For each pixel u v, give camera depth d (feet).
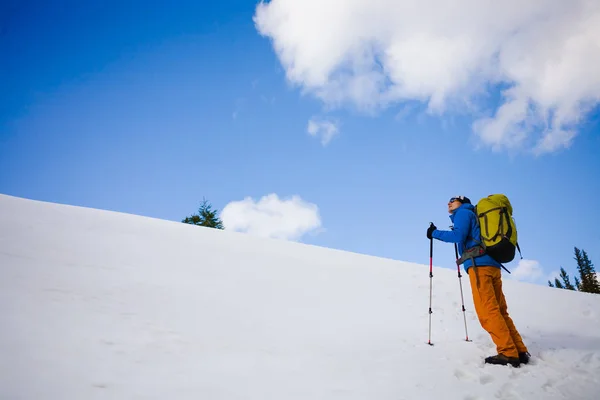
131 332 11.70
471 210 13.44
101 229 32.99
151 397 7.76
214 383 8.95
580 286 150.30
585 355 12.59
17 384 7.34
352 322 17.63
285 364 10.91
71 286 15.60
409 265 42.24
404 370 10.93
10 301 12.33
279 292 22.45
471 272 12.85
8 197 40.81
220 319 15.01
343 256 43.50
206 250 33.14
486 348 13.35
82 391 7.54
